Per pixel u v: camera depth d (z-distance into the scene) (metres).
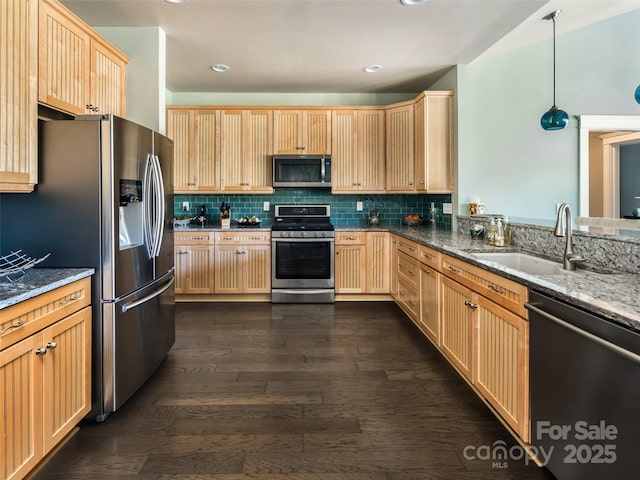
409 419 1.93
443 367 2.55
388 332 3.26
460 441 1.75
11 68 1.57
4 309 1.29
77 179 1.85
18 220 1.85
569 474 1.32
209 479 1.50
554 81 3.48
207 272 4.18
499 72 3.72
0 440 1.29
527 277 1.57
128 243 2.19
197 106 4.34
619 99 3.75
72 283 1.70
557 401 1.38
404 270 3.66
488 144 3.76
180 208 4.68
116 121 1.90
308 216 4.63
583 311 1.24
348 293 4.27
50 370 1.55
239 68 3.74
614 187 5.05
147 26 2.84
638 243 1.63
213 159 4.37
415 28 2.87
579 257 1.89
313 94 4.63
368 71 3.83
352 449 1.69
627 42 3.70
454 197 3.78
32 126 1.73
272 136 4.39
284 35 2.98
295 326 3.42
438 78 4.09
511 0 2.46
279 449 1.69
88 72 2.31
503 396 1.77
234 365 2.59
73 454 1.65
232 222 4.70
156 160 2.32
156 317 2.40
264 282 4.20
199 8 2.57
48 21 1.94
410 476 1.52
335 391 2.23
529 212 3.80
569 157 3.79
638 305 1.14
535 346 1.51
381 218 4.77
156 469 1.56
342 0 2.46
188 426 1.87
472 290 2.11
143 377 2.22
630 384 1.05
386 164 4.37
